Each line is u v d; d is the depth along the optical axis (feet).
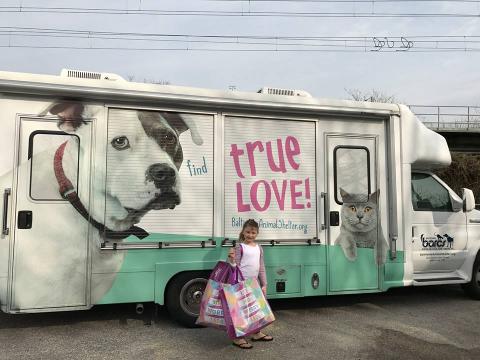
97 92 17.30
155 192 17.95
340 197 20.48
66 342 16.60
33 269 16.40
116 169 17.57
